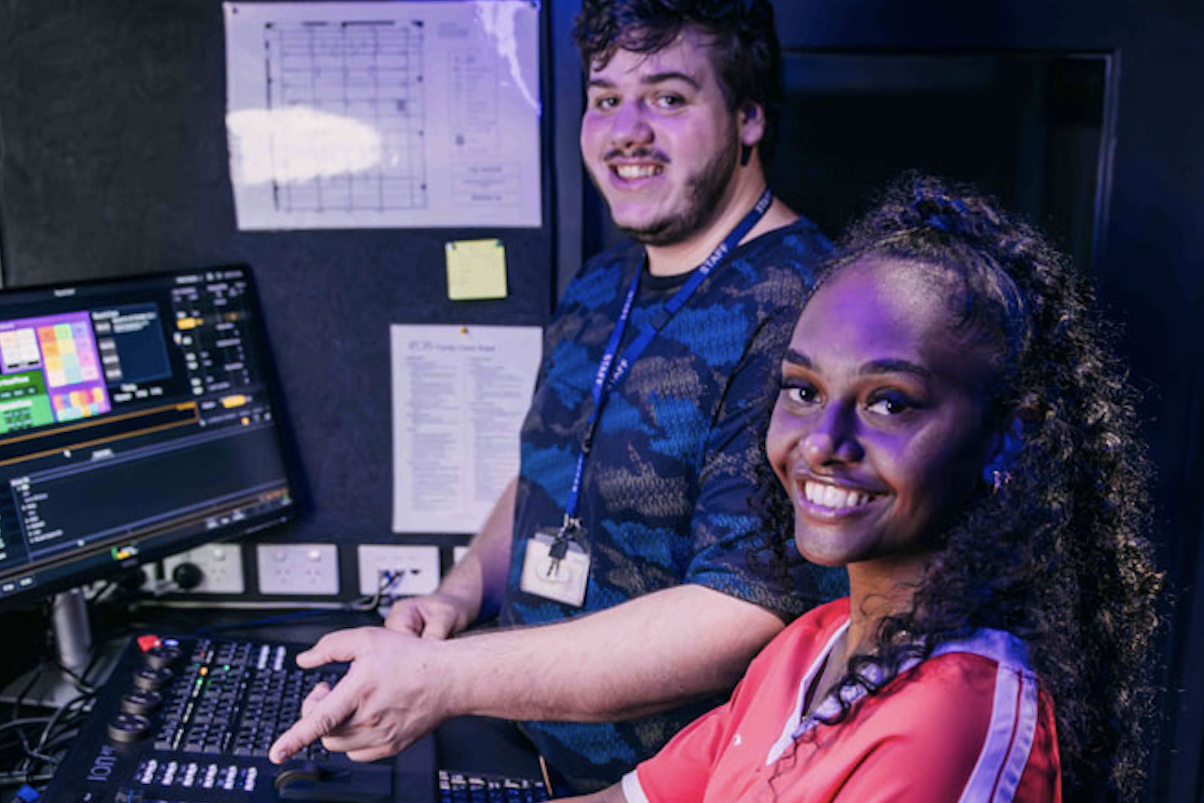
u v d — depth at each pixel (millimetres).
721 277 1279
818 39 1683
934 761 678
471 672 1152
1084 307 789
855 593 813
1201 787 1784
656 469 1244
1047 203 1723
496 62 1693
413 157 1725
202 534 1644
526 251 1750
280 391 1798
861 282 751
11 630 1601
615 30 1273
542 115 1706
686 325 1273
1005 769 670
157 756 1210
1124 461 801
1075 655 768
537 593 1351
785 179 1732
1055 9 1653
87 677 1584
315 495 1818
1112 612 806
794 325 873
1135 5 1646
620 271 1448
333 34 1696
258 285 1774
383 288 1769
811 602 1086
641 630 1138
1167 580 1746
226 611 1797
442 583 1544
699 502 1198
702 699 1152
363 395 1797
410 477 1812
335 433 1809
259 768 1198
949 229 778
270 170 1739
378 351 1786
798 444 760
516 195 1732
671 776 1008
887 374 707
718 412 1220
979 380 712
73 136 1746
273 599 1821
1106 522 792
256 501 1716
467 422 1800
